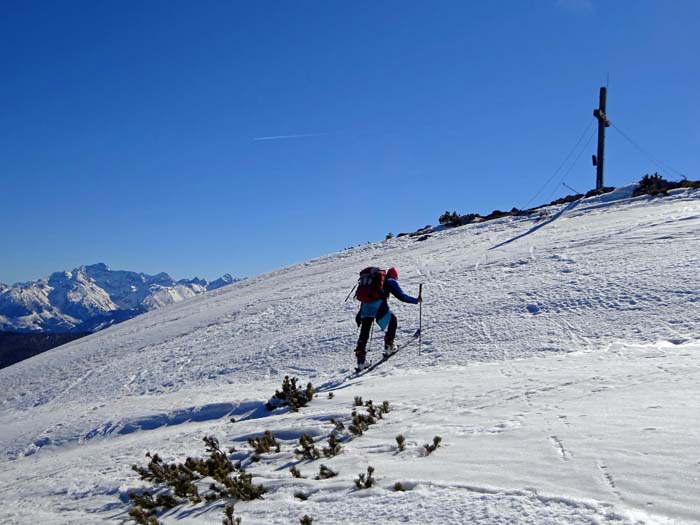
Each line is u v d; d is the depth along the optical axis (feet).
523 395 18.49
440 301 41.11
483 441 14.49
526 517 9.81
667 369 18.63
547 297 35.32
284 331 46.01
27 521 18.10
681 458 10.86
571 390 18.03
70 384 51.34
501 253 54.54
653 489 9.85
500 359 27.43
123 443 27.58
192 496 16.11
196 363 44.19
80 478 21.53
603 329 28.45
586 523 9.19
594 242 48.19
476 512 10.39
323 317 47.21
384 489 12.54
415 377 26.22
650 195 66.74
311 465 16.15
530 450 12.98
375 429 18.31
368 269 31.76
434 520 10.49
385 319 31.30
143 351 57.47
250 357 40.55
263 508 13.43
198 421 29.25
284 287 74.02
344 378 30.40
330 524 11.46
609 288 33.99
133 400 38.47
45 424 36.88
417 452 14.76
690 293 30.04
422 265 60.08
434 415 18.34
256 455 18.37
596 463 11.44
